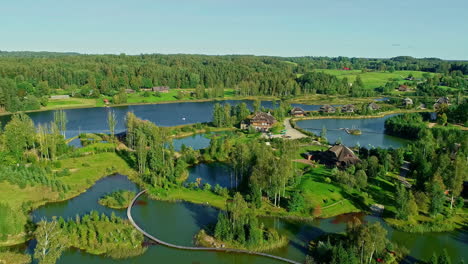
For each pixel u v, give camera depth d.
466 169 89.19
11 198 88.81
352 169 103.00
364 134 184.25
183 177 109.62
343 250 61.00
